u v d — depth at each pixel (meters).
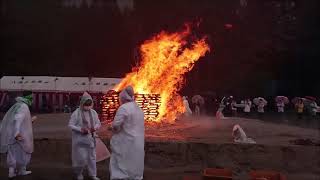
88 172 8.60
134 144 7.20
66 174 9.19
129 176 7.16
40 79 28.52
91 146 8.45
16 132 8.20
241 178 9.42
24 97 8.61
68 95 27.45
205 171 6.68
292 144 10.45
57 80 28.23
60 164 10.24
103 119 13.07
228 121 15.61
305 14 37.91
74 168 8.49
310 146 10.14
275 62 38.34
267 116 26.55
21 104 8.50
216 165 9.99
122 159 7.20
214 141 10.56
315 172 9.77
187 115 17.64
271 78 38.16
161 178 9.13
